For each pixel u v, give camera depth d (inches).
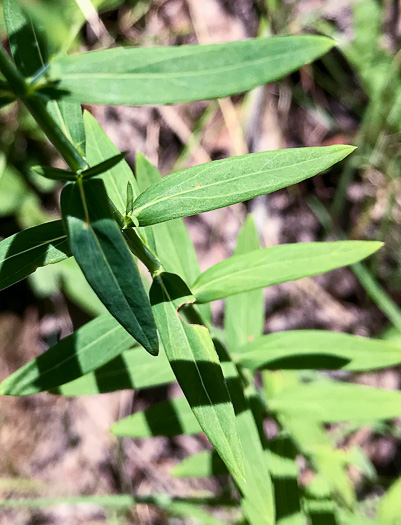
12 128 13.4
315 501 8.2
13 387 5.9
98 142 6.1
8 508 13.4
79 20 6.9
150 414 7.5
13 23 4.1
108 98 3.9
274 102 14.9
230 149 14.6
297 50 3.9
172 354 5.1
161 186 4.9
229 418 4.9
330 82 14.9
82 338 6.1
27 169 13.6
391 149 14.1
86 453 14.0
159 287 5.3
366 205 14.7
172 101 3.9
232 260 6.1
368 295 14.7
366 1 14.1
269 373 8.9
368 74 14.2
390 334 13.7
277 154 4.8
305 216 15.0
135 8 14.4
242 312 8.1
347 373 14.2
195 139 14.5
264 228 14.8
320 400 7.9
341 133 14.9
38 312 14.3
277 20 14.4
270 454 7.8
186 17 14.6
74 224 4.0
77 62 3.9
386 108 13.9
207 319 7.1
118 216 4.9
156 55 3.9
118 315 3.9
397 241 14.4
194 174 4.9
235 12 14.7
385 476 13.8
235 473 4.8
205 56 3.9
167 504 9.7
